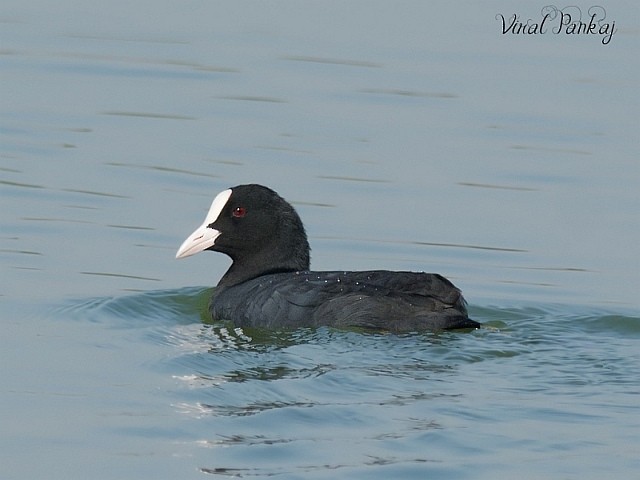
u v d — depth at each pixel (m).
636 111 23.72
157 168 20.98
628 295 16.75
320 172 20.88
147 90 24.75
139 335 14.38
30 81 25.12
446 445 10.80
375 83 25.11
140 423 11.43
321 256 17.88
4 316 15.12
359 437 10.98
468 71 25.84
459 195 20.17
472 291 16.78
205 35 28.36
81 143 22.05
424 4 30.67
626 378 12.53
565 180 20.77
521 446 10.80
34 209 19.38
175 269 17.62
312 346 13.39
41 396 12.17
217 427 11.29
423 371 12.66
